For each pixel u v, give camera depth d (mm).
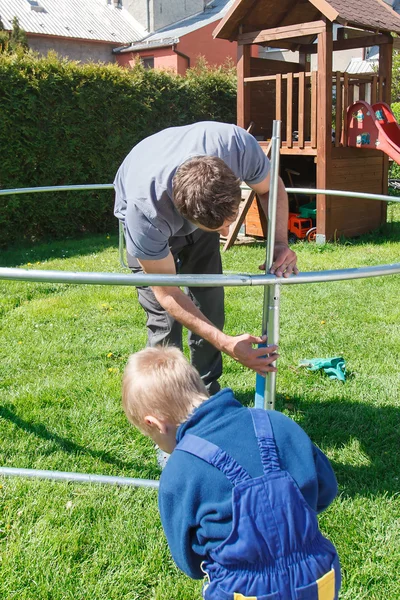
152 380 1531
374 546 2145
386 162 8672
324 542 1425
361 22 7586
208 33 21719
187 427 1465
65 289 5664
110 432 2969
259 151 2275
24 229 9008
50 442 2867
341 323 4543
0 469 2570
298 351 4000
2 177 8523
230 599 1329
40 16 23578
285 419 1510
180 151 2084
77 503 2377
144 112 9953
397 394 3350
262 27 8617
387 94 8805
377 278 5809
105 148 9547
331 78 7641
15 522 2277
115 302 5195
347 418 3086
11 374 3699
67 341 4262
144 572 2047
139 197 2035
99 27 24562
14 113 8461
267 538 1328
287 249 2078
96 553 2135
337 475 2588
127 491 2453
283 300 5129
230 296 5301
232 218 1779
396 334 4297
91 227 9859
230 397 1522
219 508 1347
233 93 11328
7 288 5637
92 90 9234
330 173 7797
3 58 8406
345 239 8086
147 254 2109
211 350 2980
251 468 1381
